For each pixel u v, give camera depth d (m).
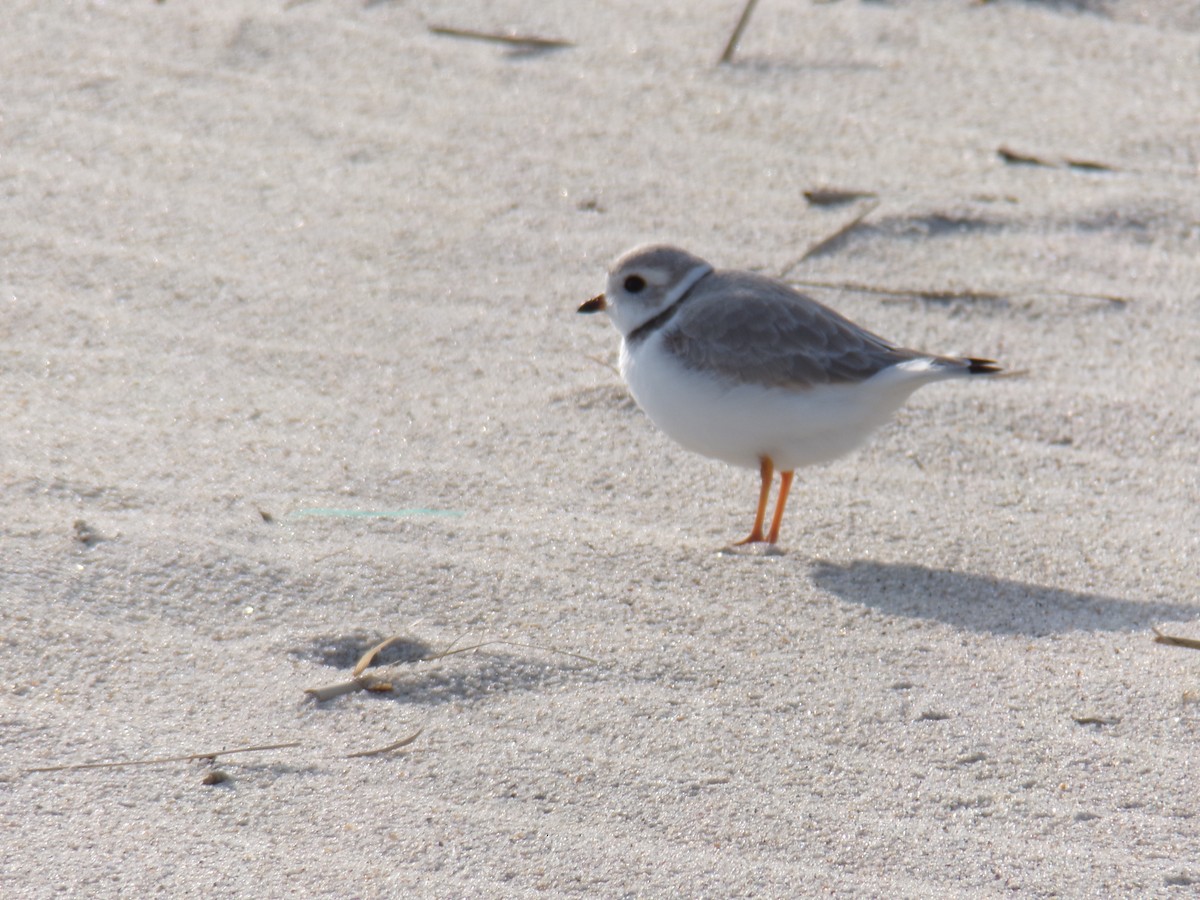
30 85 11.29
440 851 4.81
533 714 5.62
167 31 12.31
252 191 10.25
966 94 11.92
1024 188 10.67
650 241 9.89
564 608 6.37
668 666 5.97
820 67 12.29
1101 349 8.92
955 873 4.78
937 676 5.96
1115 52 12.63
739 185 10.62
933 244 10.00
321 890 4.60
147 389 8.07
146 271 9.23
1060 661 6.08
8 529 6.56
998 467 7.86
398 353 8.67
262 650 5.95
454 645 6.04
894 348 7.18
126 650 5.86
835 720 5.64
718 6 13.31
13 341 8.40
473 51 12.32
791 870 4.77
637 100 11.68
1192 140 11.24
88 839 4.79
